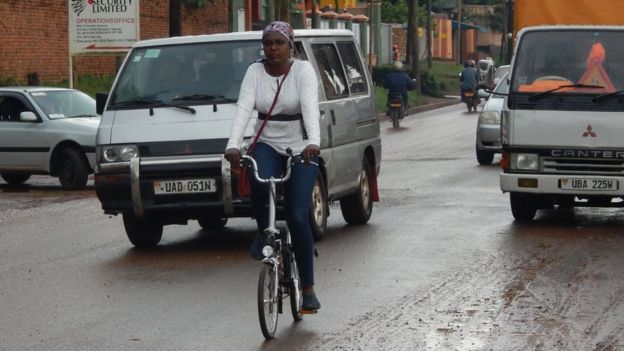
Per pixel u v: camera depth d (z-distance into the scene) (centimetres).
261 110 974
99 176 1416
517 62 1600
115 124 1424
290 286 992
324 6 6662
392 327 988
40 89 2394
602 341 933
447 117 4906
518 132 1574
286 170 973
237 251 1416
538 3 1617
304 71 967
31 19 3719
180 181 1383
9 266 1332
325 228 1460
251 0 5631
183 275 1249
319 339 950
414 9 6369
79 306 1097
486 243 1433
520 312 1040
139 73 1482
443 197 1936
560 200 1666
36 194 2202
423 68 7894
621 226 1600
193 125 1404
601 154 1551
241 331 982
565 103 1563
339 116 1509
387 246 1412
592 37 1595
